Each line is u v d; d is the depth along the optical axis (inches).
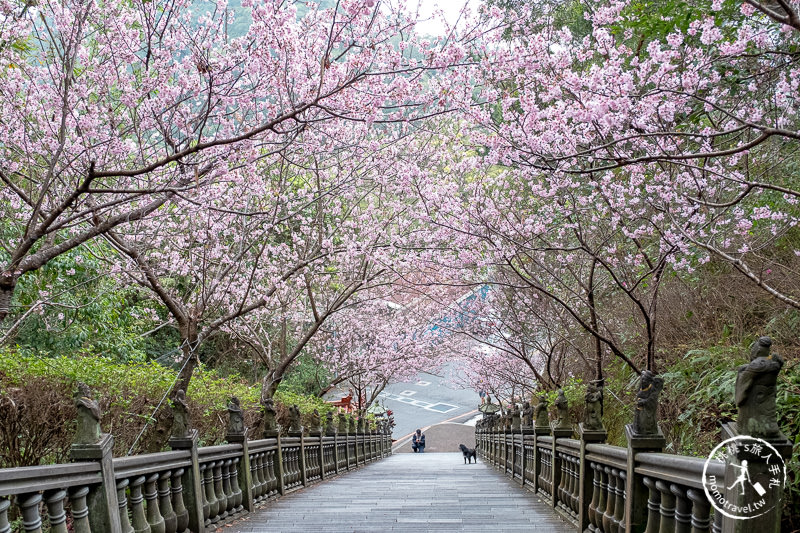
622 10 244.7
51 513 133.9
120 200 221.9
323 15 261.7
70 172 257.9
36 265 202.4
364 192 430.9
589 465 222.4
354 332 687.1
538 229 327.3
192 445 214.2
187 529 209.6
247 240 374.6
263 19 225.9
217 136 263.6
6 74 252.1
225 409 357.4
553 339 539.5
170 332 681.6
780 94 221.1
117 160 262.2
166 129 238.8
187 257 371.2
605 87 204.4
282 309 518.6
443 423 1459.2
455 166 370.9
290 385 780.6
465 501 309.6
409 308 691.4
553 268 397.7
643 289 343.6
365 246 390.9
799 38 223.9
